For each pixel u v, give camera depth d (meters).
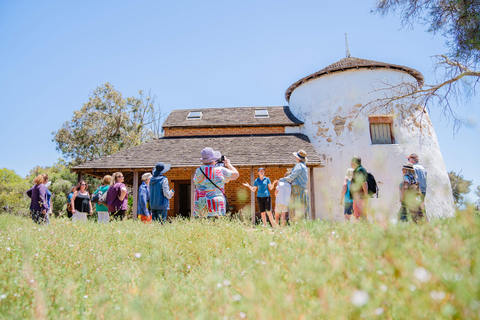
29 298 2.19
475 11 9.80
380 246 1.87
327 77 17.33
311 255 2.25
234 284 2.17
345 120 16.19
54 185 26.22
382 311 1.38
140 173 16.80
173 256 3.64
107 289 2.47
